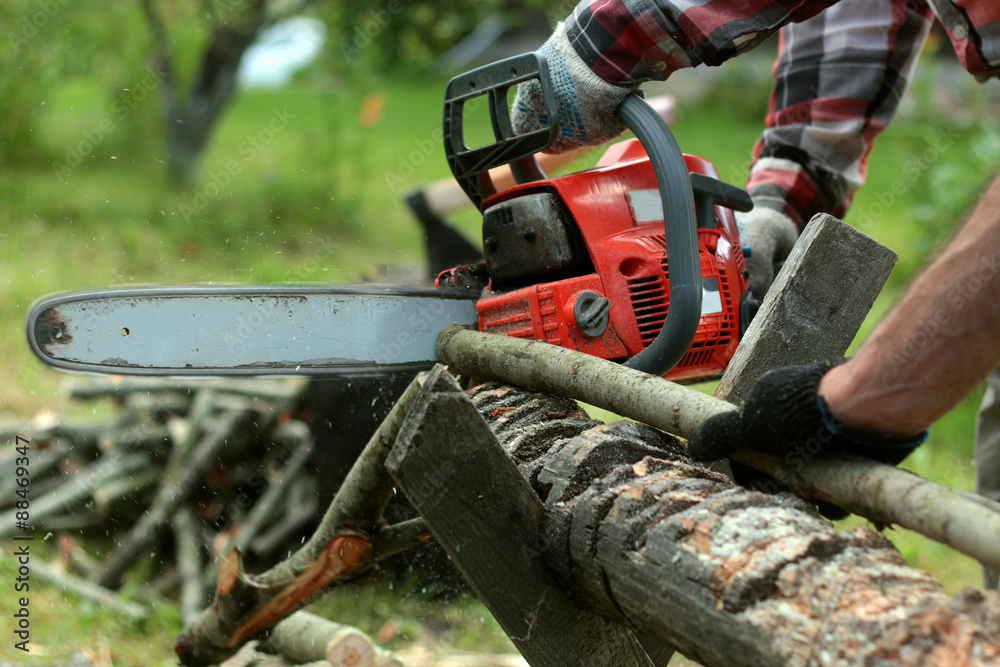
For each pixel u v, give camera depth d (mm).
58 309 1677
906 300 1062
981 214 1041
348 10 9469
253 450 3461
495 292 1817
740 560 1038
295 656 2201
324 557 1729
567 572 1266
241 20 9508
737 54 1550
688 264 1572
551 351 1542
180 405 3668
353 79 10648
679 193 1572
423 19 10000
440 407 1200
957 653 870
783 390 1127
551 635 1326
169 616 2873
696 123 16266
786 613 982
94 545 3420
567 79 1603
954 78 9305
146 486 3488
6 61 8766
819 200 2215
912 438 1119
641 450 1355
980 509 967
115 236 6988
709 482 1226
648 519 1158
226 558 1851
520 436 1432
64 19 8828
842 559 1020
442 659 2732
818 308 1594
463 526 1245
